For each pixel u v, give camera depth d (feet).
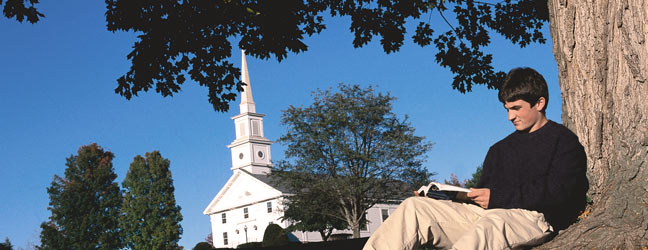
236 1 34.06
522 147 11.90
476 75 42.34
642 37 11.58
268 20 35.91
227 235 204.33
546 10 40.83
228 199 204.95
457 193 11.55
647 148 11.39
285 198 153.28
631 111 11.81
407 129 134.00
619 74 12.16
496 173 12.32
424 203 10.91
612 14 12.22
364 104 132.26
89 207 170.81
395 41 40.86
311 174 134.62
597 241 11.21
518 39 42.60
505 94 11.82
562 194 11.12
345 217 141.28
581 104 13.47
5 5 32.76
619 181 11.74
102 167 177.88
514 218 10.80
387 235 10.51
